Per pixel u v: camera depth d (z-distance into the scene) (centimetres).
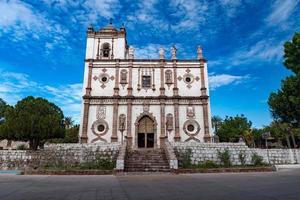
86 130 3172
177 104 3316
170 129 3212
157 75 3525
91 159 2255
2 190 995
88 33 3794
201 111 3316
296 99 3062
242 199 756
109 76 3494
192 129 3247
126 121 3241
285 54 3256
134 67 3547
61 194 880
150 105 3338
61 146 2362
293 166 2236
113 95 3366
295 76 3186
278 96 3525
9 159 2428
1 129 3005
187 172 1820
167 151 2127
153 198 793
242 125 5684
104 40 3797
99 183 1222
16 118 2978
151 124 3284
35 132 2964
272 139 5356
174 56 3603
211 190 948
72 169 1859
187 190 956
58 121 3212
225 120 5975
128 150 2366
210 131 3200
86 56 3662
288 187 998
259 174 1630
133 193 894
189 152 2233
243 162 2259
